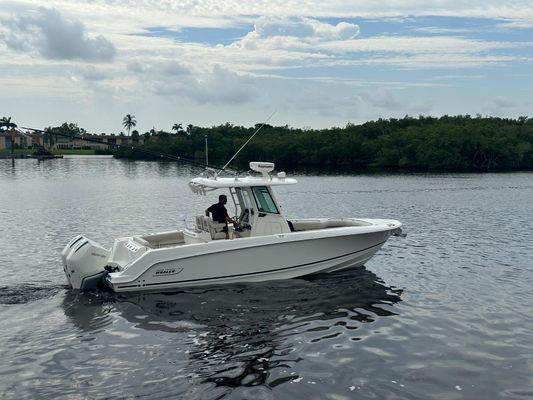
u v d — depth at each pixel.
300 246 12.70
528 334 9.86
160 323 10.25
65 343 9.30
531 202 36.06
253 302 11.41
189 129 133.88
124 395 7.42
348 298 11.82
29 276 14.30
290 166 117.50
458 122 149.12
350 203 36.12
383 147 120.44
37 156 134.88
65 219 27.70
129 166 107.44
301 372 8.17
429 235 21.20
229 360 8.60
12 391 7.57
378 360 8.63
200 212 30.89
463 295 12.36
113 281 11.88
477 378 8.02
